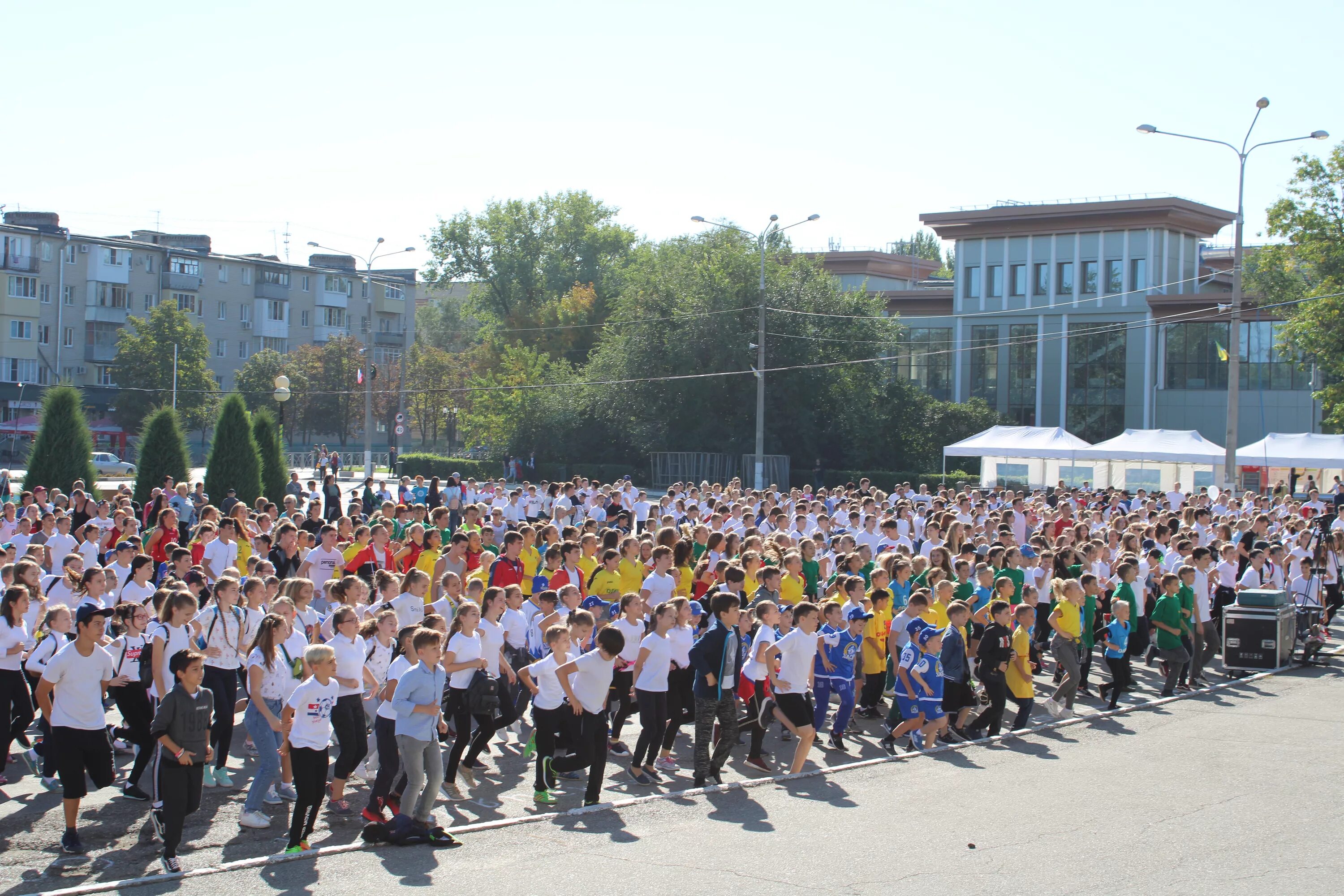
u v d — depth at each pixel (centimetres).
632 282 5578
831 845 786
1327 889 694
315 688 755
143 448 2778
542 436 5616
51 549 1479
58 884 694
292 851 748
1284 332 4212
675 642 1020
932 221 6388
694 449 5147
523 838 800
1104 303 5956
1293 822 842
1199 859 753
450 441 8312
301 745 746
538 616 1153
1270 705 1332
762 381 3900
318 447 8006
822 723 1095
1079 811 874
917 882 707
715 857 757
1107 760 1052
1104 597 1491
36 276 7144
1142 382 5841
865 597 1219
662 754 1035
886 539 1778
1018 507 2295
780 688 984
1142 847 780
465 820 848
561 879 710
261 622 878
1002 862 748
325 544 1338
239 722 1088
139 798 884
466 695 910
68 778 753
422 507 1669
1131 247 5912
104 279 7469
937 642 1096
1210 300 5594
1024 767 1023
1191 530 2002
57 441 2706
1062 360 6075
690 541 1334
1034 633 1509
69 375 7344
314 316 8969
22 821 821
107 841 781
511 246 7906
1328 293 4025
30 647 952
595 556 1428
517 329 7325
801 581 1319
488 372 6381
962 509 2320
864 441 5134
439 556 1340
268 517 1634
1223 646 1584
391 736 798
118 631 891
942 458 5269
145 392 6681
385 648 949
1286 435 3547
